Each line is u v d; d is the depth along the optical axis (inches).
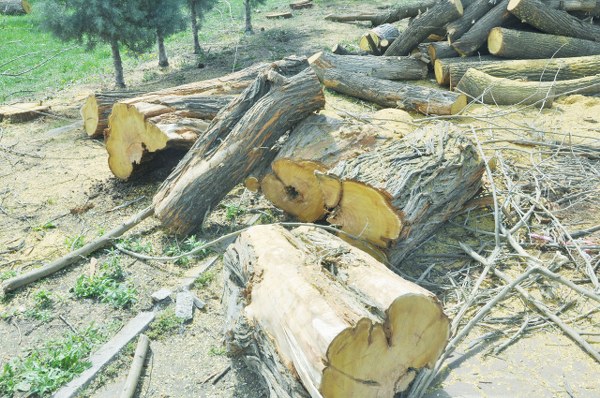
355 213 197.2
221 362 168.6
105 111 320.2
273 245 157.8
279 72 246.8
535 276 193.9
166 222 229.6
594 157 273.3
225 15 695.1
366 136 227.0
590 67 369.4
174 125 254.5
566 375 156.7
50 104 406.6
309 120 239.5
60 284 207.3
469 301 178.5
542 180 251.6
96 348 173.8
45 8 403.5
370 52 460.4
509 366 160.6
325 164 219.9
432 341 135.3
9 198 269.3
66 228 243.8
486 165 227.3
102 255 224.7
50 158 314.5
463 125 287.6
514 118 335.3
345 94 391.9
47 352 171.5
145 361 169.3
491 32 397.1
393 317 127.7
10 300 198.8
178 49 556.1
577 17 419.2
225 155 227.6
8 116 369.7
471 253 205.0
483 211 240.7
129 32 414.9
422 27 414.6
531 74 373.4
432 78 426.9
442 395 150.6
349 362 122.5
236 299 163.2
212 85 308.7
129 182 282.7
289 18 668.7
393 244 192.5
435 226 216.2
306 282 138.4
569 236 208.2
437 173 197.5
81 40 422.0
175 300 196.2
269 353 140.9
